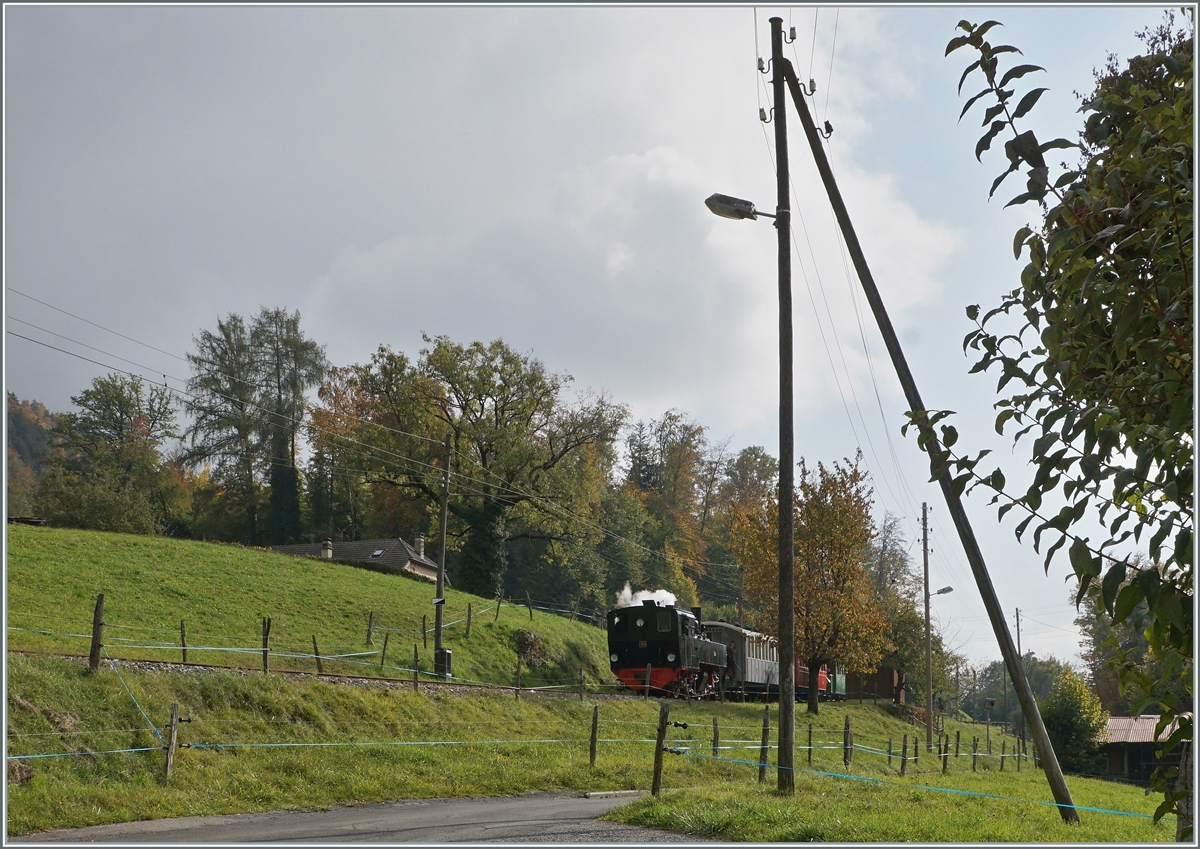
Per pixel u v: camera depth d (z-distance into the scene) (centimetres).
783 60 1670
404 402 6188
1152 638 361
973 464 395
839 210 1588
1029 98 398
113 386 7588
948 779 2419
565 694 3228
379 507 7800
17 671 1656
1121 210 378
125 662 1906
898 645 6316
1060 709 5162
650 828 1292
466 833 1256
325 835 1247
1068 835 1231
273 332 7425
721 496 9744
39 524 4191
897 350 1502
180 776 1593
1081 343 398
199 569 3619
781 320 1634
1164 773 385
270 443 7325
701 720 3547
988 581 1427
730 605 9356
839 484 4653
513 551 7706
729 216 1641
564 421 6397
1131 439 367
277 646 2908
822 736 3891
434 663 3234
